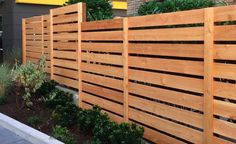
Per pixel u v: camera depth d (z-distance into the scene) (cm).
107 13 971
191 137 497
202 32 470
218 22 458
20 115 812
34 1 1723
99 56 741
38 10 1755
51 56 1029
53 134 648
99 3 960
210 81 457
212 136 458
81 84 826
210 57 456
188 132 503
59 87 966
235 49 422
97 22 748
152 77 573
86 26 802
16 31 1705
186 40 498
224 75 439
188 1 646
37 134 649
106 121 636
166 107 546
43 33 1113
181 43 515
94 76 764
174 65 525
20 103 889
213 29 452
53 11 1012
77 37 848
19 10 1708
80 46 830
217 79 458
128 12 1247
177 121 528
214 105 454
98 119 645
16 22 1703
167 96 541
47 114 797
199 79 480
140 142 557
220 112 445
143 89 597
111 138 557
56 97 845
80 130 676
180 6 653
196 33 480
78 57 840
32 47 1226
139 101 609
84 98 812
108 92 709
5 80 956
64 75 945
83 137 645
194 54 486
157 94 563
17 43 1708
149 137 590
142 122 605
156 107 568
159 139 566
